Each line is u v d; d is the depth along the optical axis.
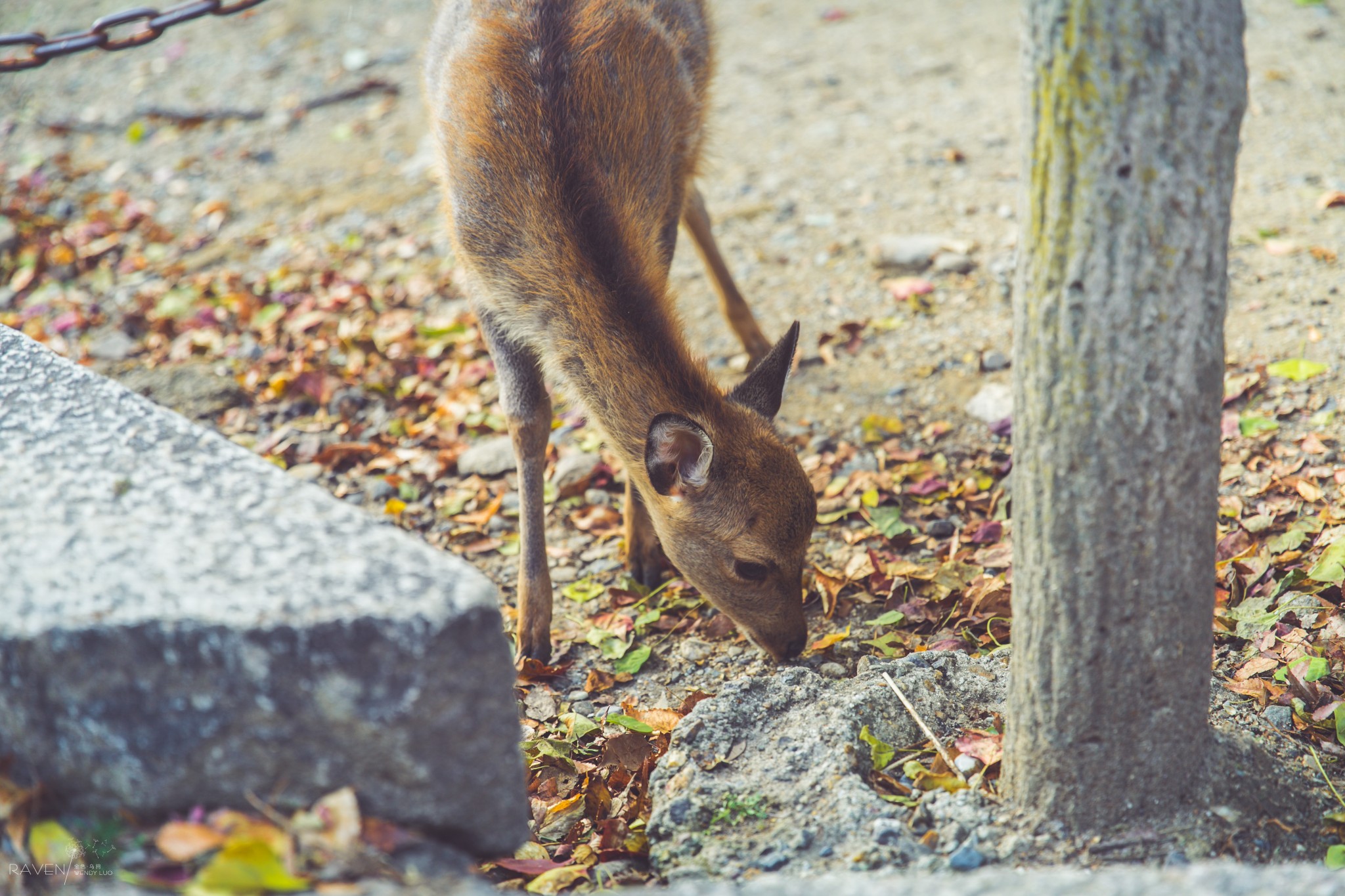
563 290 4.25
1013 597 2.95
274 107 9.95
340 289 7.29
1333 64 8.14
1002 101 8.51
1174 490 2.68
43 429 3.16
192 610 2.47
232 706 2.46
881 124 8.48
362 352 6.77
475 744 2.59
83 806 2.59
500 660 2.60
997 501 5.07
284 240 8.05
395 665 2.47
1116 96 2.44
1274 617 4.04
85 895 2.29
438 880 2.42
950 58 9.34
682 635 4.70
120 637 2.45
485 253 4.46
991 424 5.53
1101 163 2.48
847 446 5.56
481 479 5.77
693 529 4.21
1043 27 2.48
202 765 2.49
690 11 5.42
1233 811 3.02
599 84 4.46
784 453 4.15
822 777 3.29
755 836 3.15
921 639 4.41
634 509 4.88
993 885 2.40
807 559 4.96
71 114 10.25
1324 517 4.53
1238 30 2.51
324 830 2.44
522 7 4.70
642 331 4.15
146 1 11.81
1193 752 2.98
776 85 9.29
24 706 2.55
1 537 2.73
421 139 9.19
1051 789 2.98
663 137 4.77
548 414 4.73
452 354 6.76
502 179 4.35
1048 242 2.58
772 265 7.09
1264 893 2.25
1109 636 2.79
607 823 3.44
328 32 11.09
